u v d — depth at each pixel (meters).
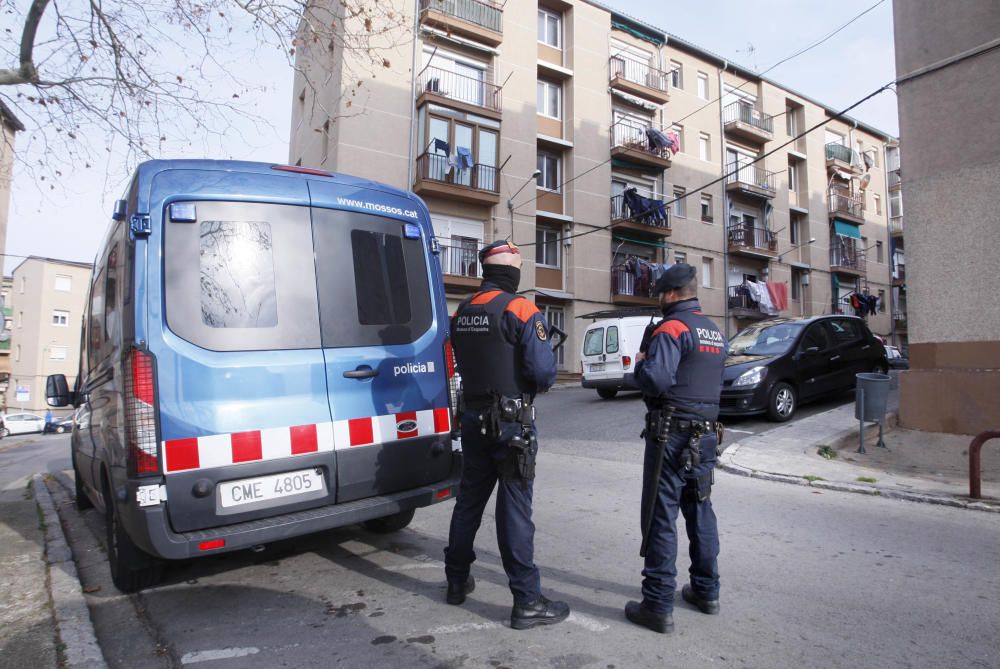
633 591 3.48
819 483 6.04
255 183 3.56
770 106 29.19
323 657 2.79
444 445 4.04
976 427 7.55
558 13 23.39
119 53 5.70
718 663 2.65
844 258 32.00
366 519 3.56
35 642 2.98
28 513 6.05
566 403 14.17
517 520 3.01
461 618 3.17
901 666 2.62
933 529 4.64
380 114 18.81
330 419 3.55
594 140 23.17
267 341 3.42
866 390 7.56
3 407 41.81
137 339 3.09
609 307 23.12
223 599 3.56
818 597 3.35
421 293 4.14
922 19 8.22
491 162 20.45
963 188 7.78
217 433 3.20
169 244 3.25
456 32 19.92
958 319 7.79
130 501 3.04
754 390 9.19
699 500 3.09
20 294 48.94
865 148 35.03
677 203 25.73
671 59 26.06
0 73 5.07
